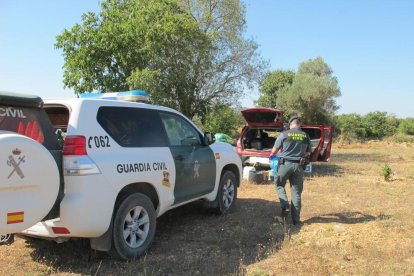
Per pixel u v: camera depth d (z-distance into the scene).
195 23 16.62
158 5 16.12
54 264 5.06
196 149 6.73
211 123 21.86
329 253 5.66
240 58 20.70
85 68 15.05
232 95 20.34
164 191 5.80
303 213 7.98
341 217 7.70
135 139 5.46
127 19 15.64
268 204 8.75
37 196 4.08
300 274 4.90
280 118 13.16
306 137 7.22
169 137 6.19
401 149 33.41
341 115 43.00
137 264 5.10
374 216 7.79
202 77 18.62
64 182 4.51
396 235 6.54
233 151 8.05
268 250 5.72
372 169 16.12
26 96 4.32
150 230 5.51
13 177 3.88
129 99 6.07
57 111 5.40
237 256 5.50
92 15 15.27
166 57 16.45
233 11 20.69
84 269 4.93
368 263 5.29
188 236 6.38
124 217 5.07
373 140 41.16
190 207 8.13
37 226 4.66
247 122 13.59
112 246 5.02
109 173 4.82
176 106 17.19
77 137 4.60
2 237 4.46
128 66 15.38
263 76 21.48
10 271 4.82
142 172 5.33
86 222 4.57
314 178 12.90
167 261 5.24
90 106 4.92
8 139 3.84
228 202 7.89
